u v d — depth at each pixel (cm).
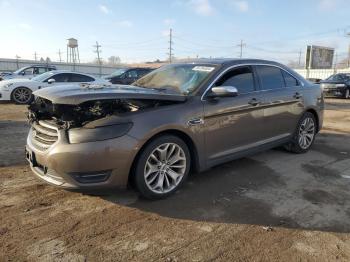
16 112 1080
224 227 341
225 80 460
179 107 401
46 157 354
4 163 514
